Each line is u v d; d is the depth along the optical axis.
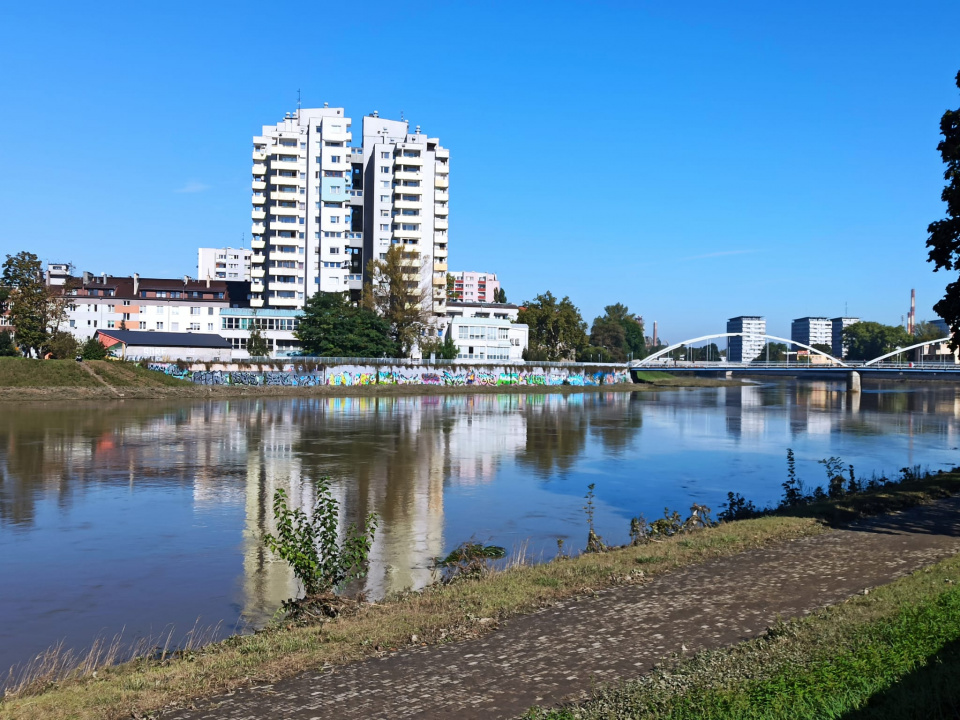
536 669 11.32
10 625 18.41
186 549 25.53
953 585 14.19
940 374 143.12
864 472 43.00
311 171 137.00
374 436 56.38
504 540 26.67
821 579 15.68
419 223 140.12
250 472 40.16
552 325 162.50
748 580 15.73
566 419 74.38
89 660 15.28
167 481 37.53
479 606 14.53
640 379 152.88
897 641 11.23
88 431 56.56
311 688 10.97
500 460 45.88
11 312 93.56
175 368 97.75
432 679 11.09
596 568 17.08
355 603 15.72
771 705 9.27
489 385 123.19
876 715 8.81
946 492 26.77
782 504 28.28
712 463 46.38
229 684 11.23
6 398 80.00
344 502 32.94
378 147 140.25
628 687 10.17
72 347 96.25
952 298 26.23
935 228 26.44
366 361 111.94
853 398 118.44
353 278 143.25
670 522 23.55
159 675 11.85
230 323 129.38
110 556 24.64
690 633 12.63
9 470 39.88
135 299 128.00
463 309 157.00
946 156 26.09
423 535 27.30
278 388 98.75
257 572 22.97
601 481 39.28
